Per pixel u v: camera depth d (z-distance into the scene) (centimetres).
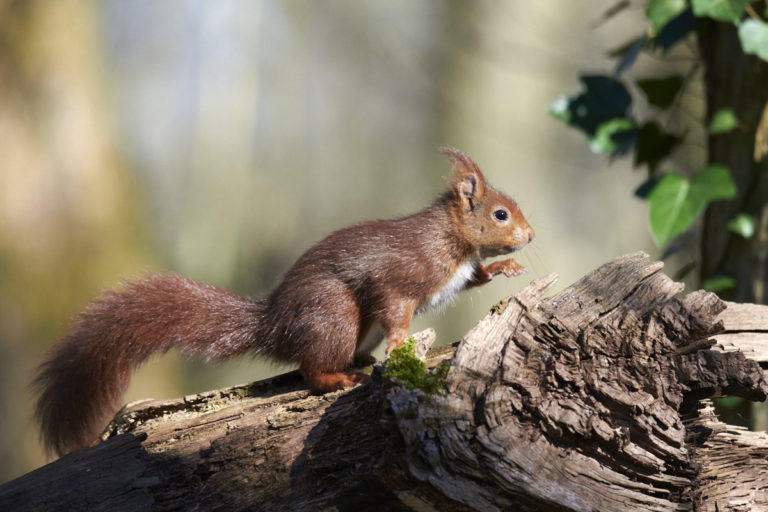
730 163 1052
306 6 2752
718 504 633
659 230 933
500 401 592
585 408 605
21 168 1964
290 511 627
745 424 1009
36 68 2003
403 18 2675
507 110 2586
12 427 1886
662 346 644
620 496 589
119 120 2317
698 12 915
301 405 689
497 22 2552
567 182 2558
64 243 2008
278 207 2719
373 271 851
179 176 2658
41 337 1941
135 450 694
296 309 830
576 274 2489
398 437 560
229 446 673
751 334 718
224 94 2677
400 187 2700
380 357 1377
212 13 2691
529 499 566
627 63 1052
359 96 2739
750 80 1025
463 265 935
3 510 640
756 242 1034
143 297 851
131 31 2647
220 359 859
